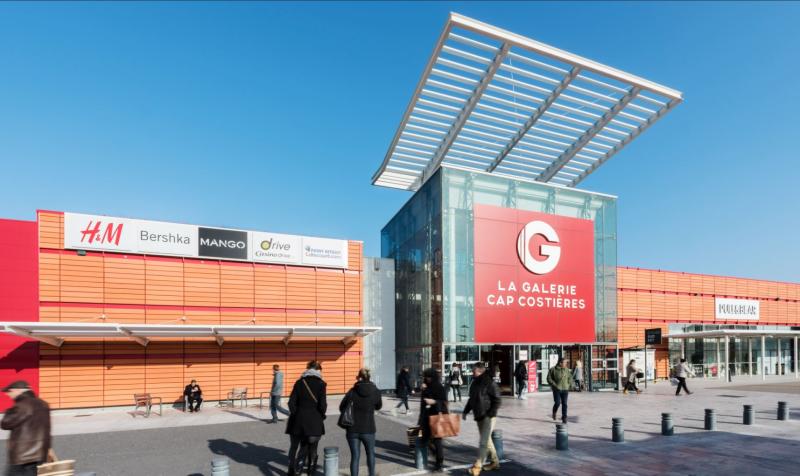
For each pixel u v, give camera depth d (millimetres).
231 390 18422
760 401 17641
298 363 19797
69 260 16609
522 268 21469
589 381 22312
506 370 21453
